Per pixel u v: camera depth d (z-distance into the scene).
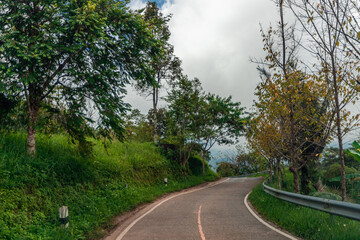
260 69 10.53
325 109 9.91
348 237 5.41
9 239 5.73
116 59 12.57
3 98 10.52
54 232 6.54
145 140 32.91
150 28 12.52
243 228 7.44
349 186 17.20
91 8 9.62
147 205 13.01
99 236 7.05
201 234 6.78
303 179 18.03
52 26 9.66
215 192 20.34
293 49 9.98
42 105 11.47
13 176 8.40
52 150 12.23
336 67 8.03
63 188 9.80
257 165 45.00
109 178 14.09
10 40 8.70
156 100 29.69
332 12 7.04
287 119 11.44
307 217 7.28
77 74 10.61
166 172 24.16
